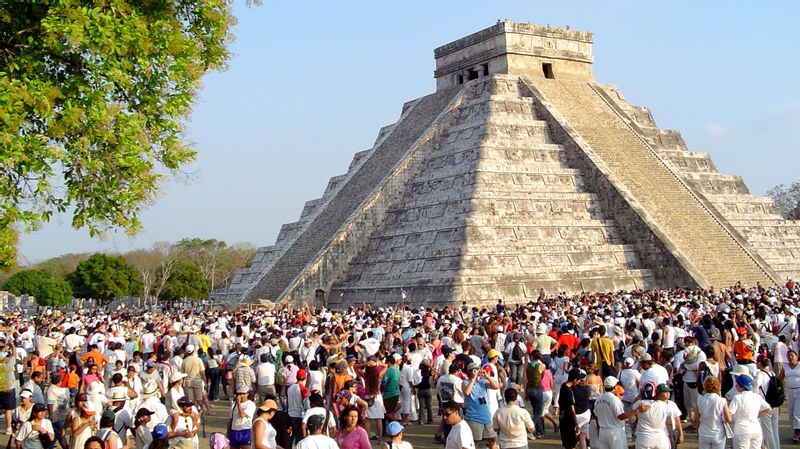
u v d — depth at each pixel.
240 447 18.89
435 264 61.69
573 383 19.77
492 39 81.94
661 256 64.19
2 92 15.17
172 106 18.38
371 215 71.94
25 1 16.39
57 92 16.25
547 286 60.69
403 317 40.66
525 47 81.50
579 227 65.88
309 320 42.53
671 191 71.62
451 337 30.78
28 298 121.69
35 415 19.45
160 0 18.23
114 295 118.19
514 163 68.38
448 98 83.31
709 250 65.75
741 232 75.69
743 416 17.12
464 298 57.50
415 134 81.38
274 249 86.69
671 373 24.47
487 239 61.31
